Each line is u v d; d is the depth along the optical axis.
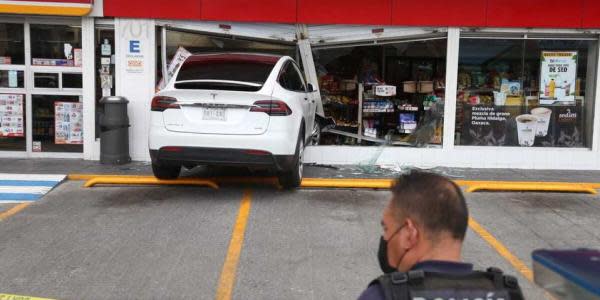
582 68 10.85
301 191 8.56
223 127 7.41
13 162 10.37
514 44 10.76
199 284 4.94
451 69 10.64
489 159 10.82
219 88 7.65
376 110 11.07
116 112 10.11
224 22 10.52
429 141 10.96
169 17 10.34
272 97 7.45
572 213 7.65
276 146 7.42
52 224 6.66
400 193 1.95
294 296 4.73
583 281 1.53
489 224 7.04
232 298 4.67
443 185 1.93
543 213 7.63
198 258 5.58
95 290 4.77
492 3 10.40
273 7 10.38
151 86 10.52
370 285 1.83
